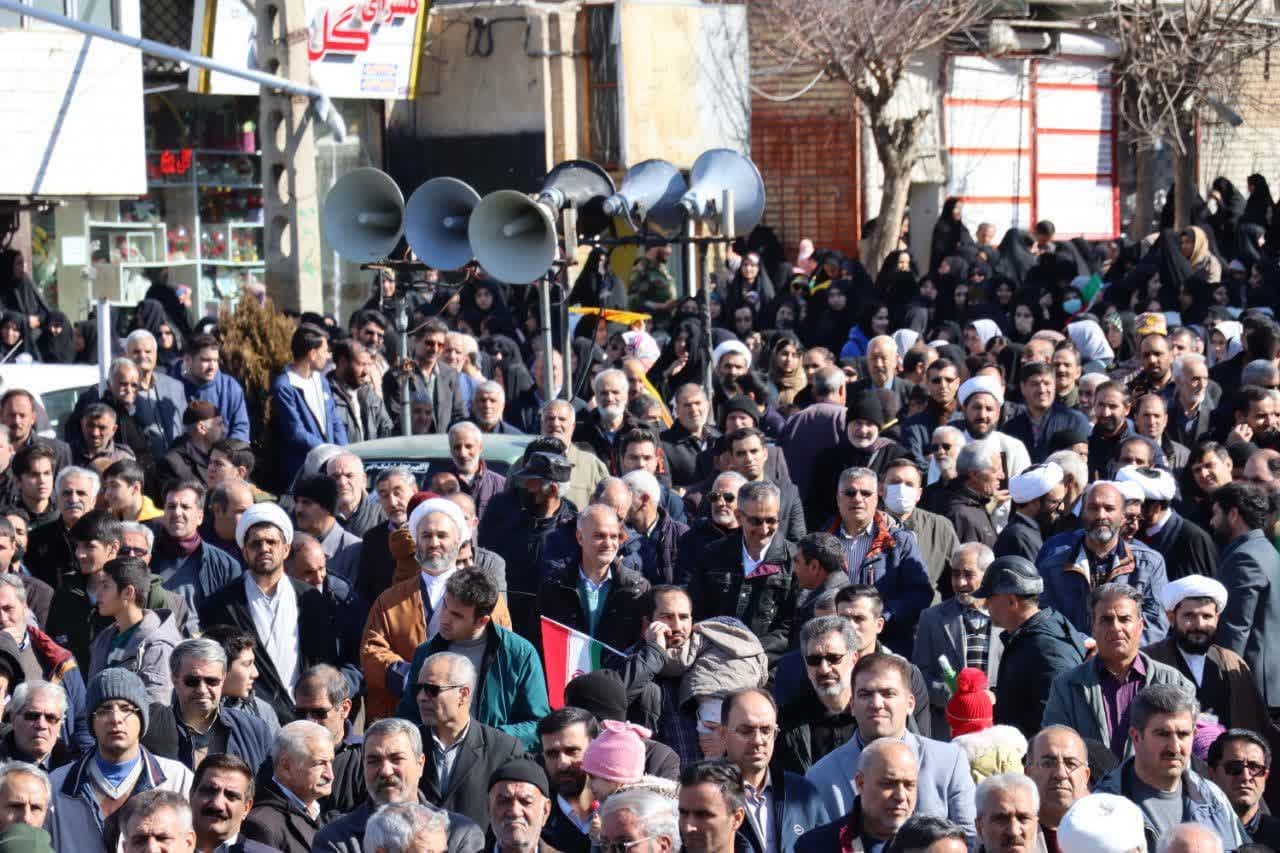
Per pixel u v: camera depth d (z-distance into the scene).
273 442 30.89
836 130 71.06
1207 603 20.55
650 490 23.98
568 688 18.69
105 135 46.22
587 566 22.11
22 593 19.89
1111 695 19.44
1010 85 77.06
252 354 33.50
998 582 20.27
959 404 29.95
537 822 16.11
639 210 33.06
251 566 21.22
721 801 15.02
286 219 41.34
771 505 22.00
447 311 46.22
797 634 21.72
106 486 24.77
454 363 34.16
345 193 32.69
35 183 45.09
